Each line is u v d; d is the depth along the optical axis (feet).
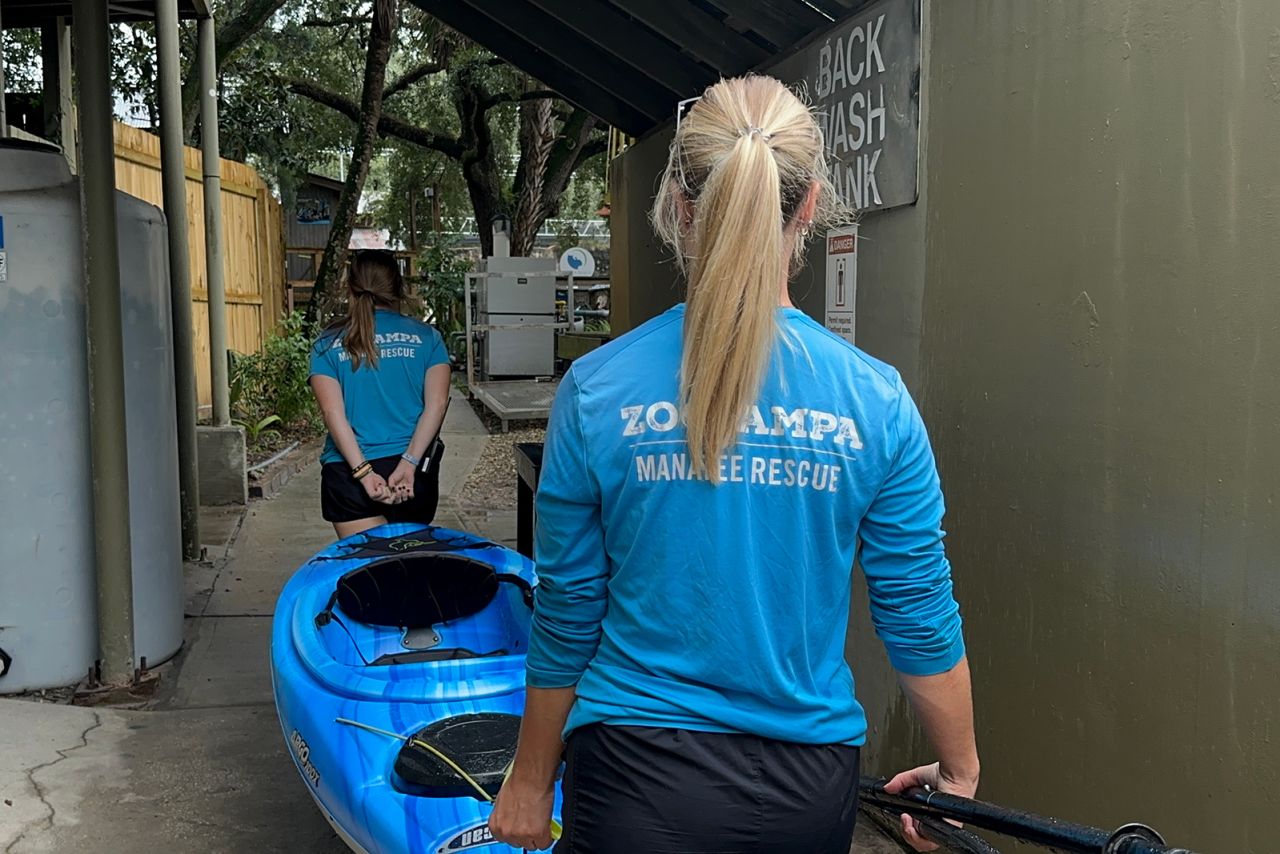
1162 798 7.70
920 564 4.84
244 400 37.52
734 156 4.55
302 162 76.28
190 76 48.67
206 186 27.50
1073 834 4.77
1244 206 6.94
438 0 21.11
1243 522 6.96
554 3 17.34
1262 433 6.81
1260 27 6.80
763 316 4.51
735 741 4.70
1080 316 8.52
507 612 13.02
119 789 12.39
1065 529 8.78
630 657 4.82
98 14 13.79
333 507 15.08
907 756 11.52
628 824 4.71
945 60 10.39
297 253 87.10
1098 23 8.25
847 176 12.46
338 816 8.85
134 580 15.78
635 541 4.74
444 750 7.80
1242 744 6.97
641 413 4.71
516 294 56.54
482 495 31.65
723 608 4.68
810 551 4.75
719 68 16.19
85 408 14.90
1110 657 8.25
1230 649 7.07
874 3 11.61
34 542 14.82
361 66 74.18
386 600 13.08
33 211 14.20
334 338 14.89
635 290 22.35
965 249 10.14
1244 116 6.93
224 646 17.40
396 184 101.09
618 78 19.93
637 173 21.94
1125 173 8.00
